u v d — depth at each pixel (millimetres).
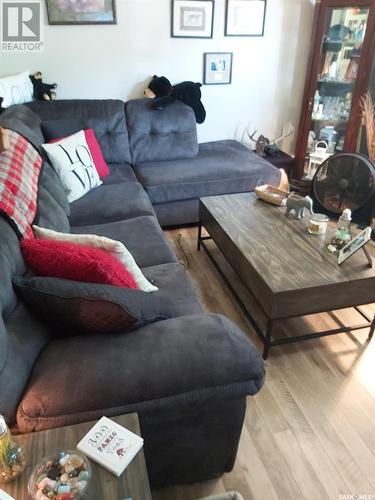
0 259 1125
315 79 3432
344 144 3434
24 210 1493
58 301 1074
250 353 1098
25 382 983
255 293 1796
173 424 1104
